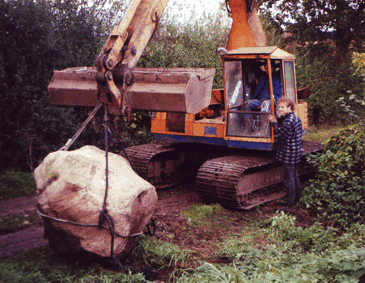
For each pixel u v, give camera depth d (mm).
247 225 5395
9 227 5070
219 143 6535
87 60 8984
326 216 5691
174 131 6910
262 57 5969
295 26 17172
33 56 7949
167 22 11016
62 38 8602
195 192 7215
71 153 3398
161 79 3750
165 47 10461
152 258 4004
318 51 17281
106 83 3723
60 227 3232
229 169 5891
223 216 5727
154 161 7129
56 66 8367
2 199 6457
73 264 3643
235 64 6531
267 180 6816
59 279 3357
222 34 11906
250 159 6371
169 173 7508
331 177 6062
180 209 6051
